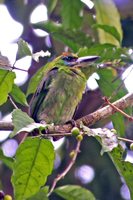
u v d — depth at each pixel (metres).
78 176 13.92
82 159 13.88
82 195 8.31
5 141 13.74
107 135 6.68
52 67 9.91
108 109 7.78
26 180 7.14
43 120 9.75
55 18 12.66
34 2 12.18
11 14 12.34
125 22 13.48
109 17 10.55
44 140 6.88
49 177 13.72
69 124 7.70
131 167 7.07
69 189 8.27
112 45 9.16
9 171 13.80
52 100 9.76
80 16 10.59
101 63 9.02
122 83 8.09
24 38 12.79
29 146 6.93
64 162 13.77
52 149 6.94
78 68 9.80
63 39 9.93
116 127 8.84
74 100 9.83
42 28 9.84
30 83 8.48
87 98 12.34
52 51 12.74
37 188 7.18
